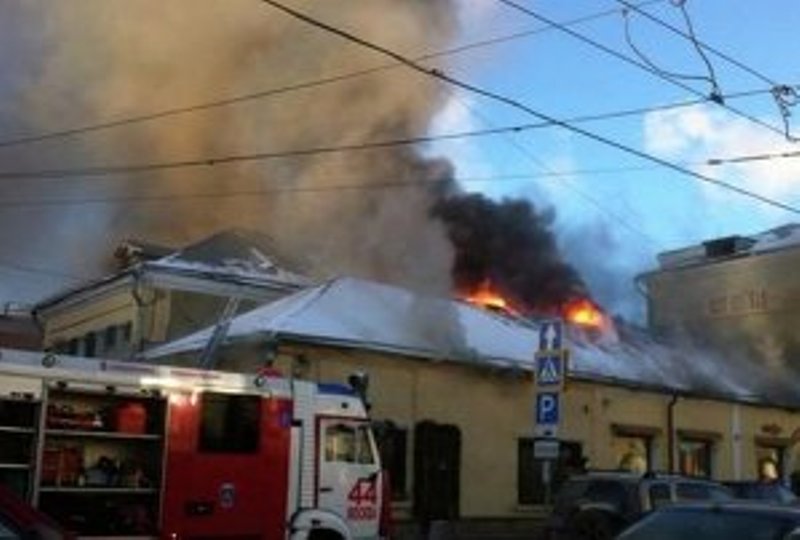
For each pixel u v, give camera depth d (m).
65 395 13.15
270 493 14.38
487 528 23.14
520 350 24.66
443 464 22.77
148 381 13.63
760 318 41.88
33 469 12.75
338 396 15.30
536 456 16.80
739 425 29.39
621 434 26.55
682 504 9.15
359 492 15.25
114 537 13.24
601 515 17.19
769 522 8.41
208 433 14.00
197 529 13.75
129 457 13.61
